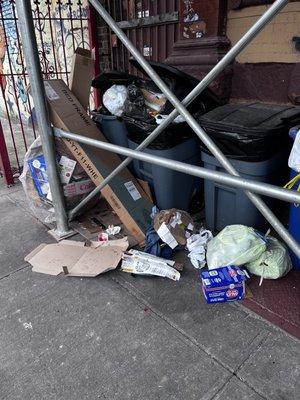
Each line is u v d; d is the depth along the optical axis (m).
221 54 2.95
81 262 2.20
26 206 3.10
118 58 4.28
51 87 2.45
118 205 2.45
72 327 1.76
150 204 2.63
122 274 2.13
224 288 1.84
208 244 2.17
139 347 1.63
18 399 1.41
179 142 2.40
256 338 1.64
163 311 1.84
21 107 6.69
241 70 2.92
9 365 1.56
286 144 2.12
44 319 1.81
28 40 2.06
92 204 2.86
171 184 2.52
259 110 2.25
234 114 2.19
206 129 2.10
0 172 3.78
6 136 5.90
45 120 2.27
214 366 1.52
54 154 2.38
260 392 1.40
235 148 2.04
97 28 4.17
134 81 2.61
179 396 1.40
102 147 2.01
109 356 1.59
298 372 1.47
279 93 2.73
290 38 2.55
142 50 3.95
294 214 1.95
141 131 2.42
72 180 2.59
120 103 2.64
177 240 2.26
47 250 2.35
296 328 1.68
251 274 2.05
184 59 3.20
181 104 1.60
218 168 2.20
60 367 1.54
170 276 2.06
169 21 3.45
